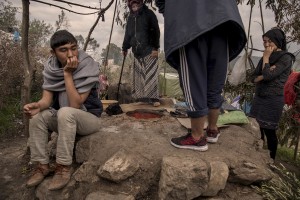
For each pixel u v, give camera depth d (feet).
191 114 8.11
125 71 22.39
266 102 11.85
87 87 8.85
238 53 8.39
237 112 11.96
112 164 8.13
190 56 7.70
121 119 11.64
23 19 12.75
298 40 16.05
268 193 8.07
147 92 14.73
